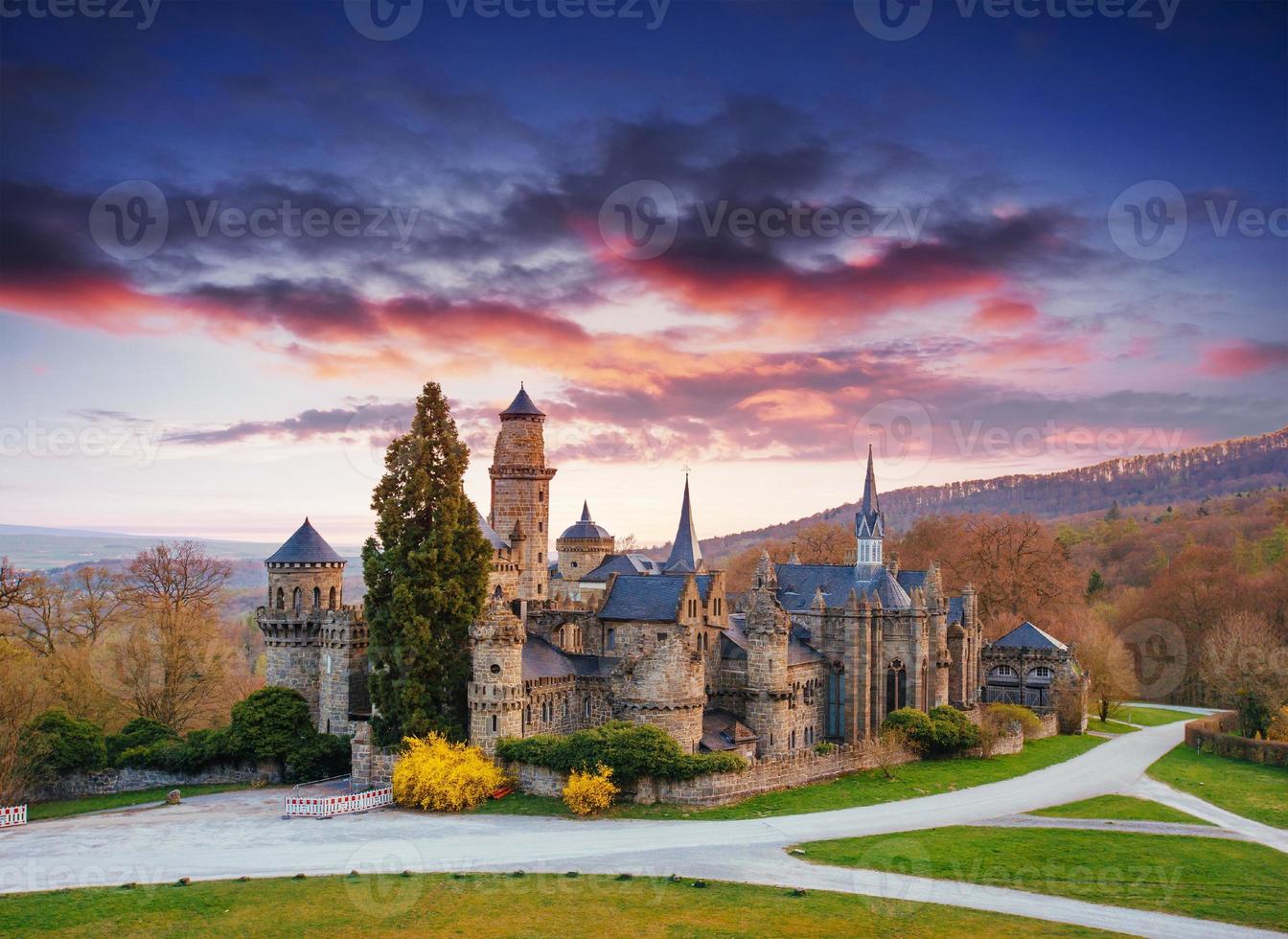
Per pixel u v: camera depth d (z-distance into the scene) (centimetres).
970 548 19500
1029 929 6250
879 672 11912
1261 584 18438
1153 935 6219
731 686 10756
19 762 9812
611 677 9775
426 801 8738
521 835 7950
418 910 6362
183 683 12612
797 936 6053
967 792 9681
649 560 16625
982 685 14575
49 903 6425
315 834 8019
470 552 10206
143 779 10431
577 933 6050
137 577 13775
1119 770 10962
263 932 6016
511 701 9319
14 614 13362
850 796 9269
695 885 6819
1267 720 12200
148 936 5934
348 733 10594
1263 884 7156
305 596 11162
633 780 8888
